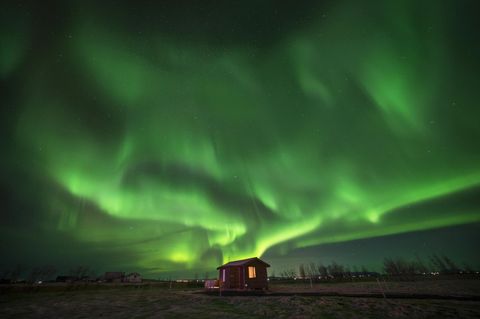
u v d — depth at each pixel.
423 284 35.16
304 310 17.06
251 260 38.22
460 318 13.24
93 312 19.53
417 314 14.42
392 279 53.22
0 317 18.19
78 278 84.19
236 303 21.73
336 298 21.47
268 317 15.75
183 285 57.81
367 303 18.42
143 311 19.44
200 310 18.98
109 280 86.62
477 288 26.81
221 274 42.84
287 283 51.50
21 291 38.41
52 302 26.00
